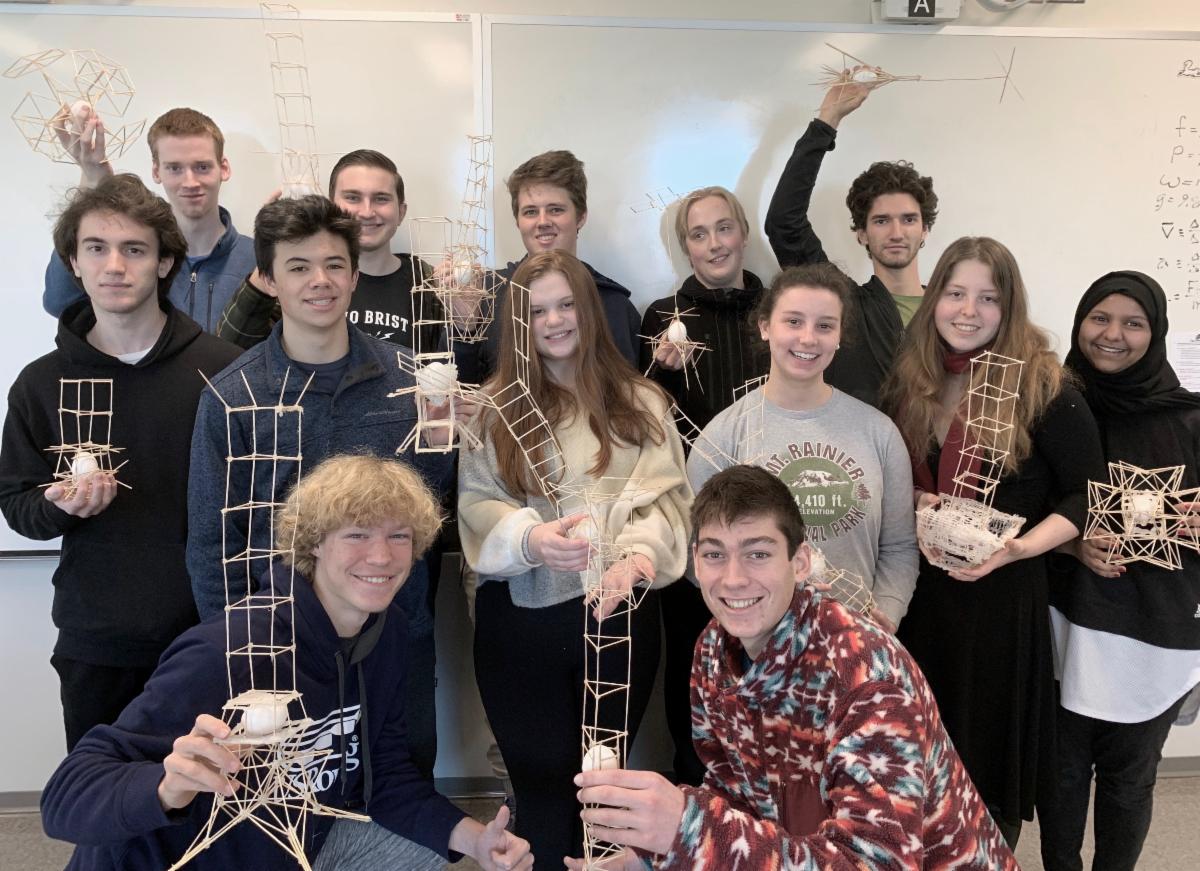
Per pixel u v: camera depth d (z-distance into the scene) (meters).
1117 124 2.21
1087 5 2.19
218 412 1.33
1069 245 2.24
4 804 2.09
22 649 2.06
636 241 2.16
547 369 1.52
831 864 0.85
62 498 1.30
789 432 1.54
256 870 1.12
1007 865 1.14
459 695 2.13
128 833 0.95
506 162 2.10
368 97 2.05
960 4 2.12
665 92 2.11
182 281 1.89
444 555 2.07
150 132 1.84
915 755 0.92
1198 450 1.58
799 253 2.01
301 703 0.97
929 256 2.23
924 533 1.47
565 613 1.43
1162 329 1.58
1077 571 1.63
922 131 2.18
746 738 1.09
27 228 2.00
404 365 1.46
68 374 1.43
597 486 1.42
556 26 2.06
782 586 1.02
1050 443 1.50
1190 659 1.57
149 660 1.46
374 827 1.28
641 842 0.89
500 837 1.20
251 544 1.33
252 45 2.00
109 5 1.96
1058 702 1.68
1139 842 1.65
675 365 1.75
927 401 1.56
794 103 2.14
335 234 1.33
